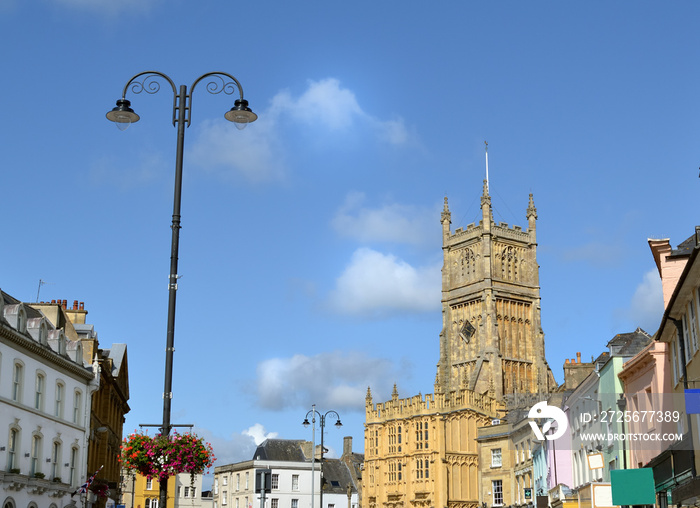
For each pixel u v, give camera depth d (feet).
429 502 434.71
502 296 528.63
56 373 208.74
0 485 174.19
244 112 99.71
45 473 200.23
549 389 517.96
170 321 96.07
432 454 438.81
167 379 96.37
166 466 110.32
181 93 98.94
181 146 98.22
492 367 509.76
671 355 149.07
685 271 118.73
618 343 199.62
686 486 111.04
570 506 209.97
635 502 121.60
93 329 277.64
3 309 186.29
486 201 536.01
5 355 179.52
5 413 178.81
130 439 111.86
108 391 268.62
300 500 497.87
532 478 281.13
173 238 96.68
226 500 522.47
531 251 548.72
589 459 147.84
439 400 444.14
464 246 545.03
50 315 237.45
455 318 541.75
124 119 99.86
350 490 501.97
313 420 277.23
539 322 538.06
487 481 335.67
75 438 221.05
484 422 451.12
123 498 457.68
